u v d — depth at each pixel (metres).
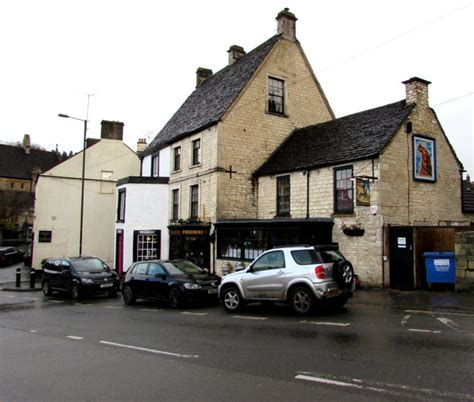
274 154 22.52
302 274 10.79
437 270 13.51
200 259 21.31
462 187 18.61
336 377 5.71
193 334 9.08
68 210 33.47
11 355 7.66
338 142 18.34
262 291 11.52
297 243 16.47
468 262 12.94
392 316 10.02
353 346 7.33
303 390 5.26
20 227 61.75
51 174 33.25
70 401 5.15
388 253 14.84
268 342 7.96
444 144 17.98
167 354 7.38
